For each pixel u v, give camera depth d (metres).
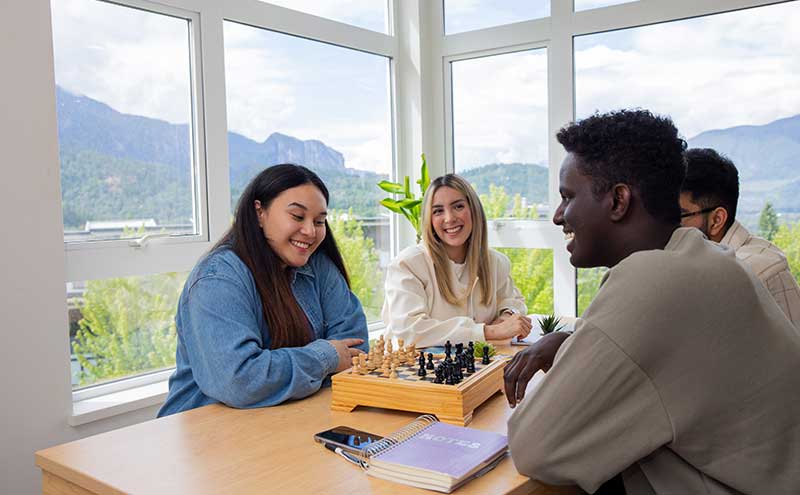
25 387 2.08
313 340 1.81
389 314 2.43
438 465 1.10
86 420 2.21
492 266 2.63
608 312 1.00
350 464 1.21
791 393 1.01
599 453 1.00
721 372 0.97
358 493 1.08
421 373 1.50
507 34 3.59
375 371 1.57
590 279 3.43
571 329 2.36
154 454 1.27
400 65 3.87
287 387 1.58
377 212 3.79
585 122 1.13
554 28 3.42
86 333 2.41
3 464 2.04
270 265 1.75
